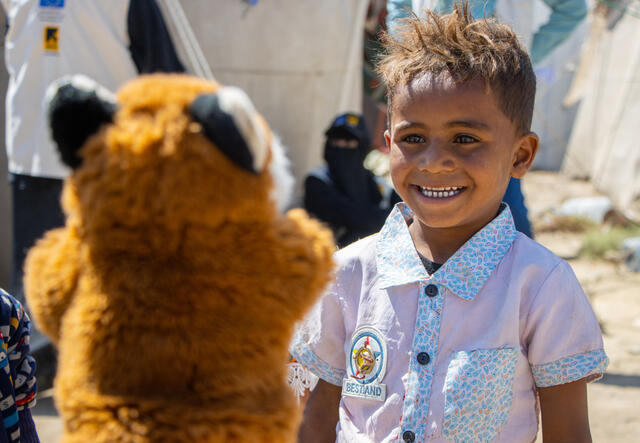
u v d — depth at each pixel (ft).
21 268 14.12
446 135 4.87
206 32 15.92
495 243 5.15
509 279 5.04
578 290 5.03
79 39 12.77
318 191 14.29
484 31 5.15
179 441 3.05
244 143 2.95
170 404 3.11
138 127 3.04
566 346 4.88
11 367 5.55
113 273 3.20
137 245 3.15
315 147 16.51
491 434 4.80
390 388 5.03
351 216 14.05
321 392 5.64
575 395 4.94
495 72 4.85
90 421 3.15
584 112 39.75
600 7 29.63
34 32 12.87
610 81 38.14
